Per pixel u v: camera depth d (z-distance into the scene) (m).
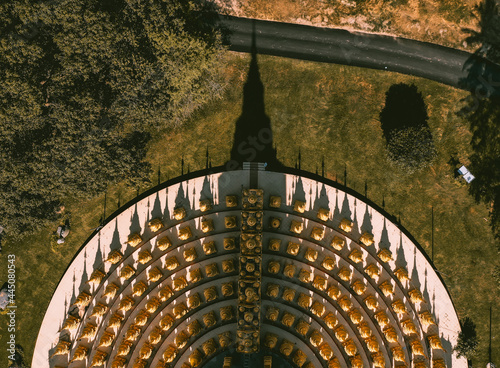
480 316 29.98
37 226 29.56
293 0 30.78
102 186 29.56
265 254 29.80
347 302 28.98
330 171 30.66
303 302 28.77
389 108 30.55
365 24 30.61
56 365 30.53
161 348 29.45
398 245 30.22
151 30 27.17
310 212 30.39
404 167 29.25
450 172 30.39
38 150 27.45
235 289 29.61
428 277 30.05
